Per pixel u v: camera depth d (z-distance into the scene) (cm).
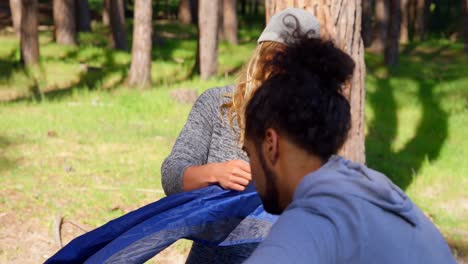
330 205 130
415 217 139
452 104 1662
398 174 1001
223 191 218
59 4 2492
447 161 1117
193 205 215
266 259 118
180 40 3058
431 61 2820
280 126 137
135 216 212
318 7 471
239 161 217
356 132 548
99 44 2712
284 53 141
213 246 231
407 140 1300
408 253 134
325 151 139
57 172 852
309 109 135
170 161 236
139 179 848
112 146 1023
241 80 224
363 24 3089
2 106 1343
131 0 4772
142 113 1339
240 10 5350
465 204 886
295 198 137
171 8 4456
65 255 209
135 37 1744
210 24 1912
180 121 1300
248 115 142
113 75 1902
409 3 3834
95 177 845
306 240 123
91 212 716
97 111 1313
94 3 4247
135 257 206
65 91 1620
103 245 211
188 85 1766
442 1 4800
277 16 215
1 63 1969
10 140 1013
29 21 1938
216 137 244
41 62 2003
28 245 625
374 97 1706
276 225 129
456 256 695
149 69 1758
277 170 142
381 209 134
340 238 126
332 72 138
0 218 672
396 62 2523
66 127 1137
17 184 784
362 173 143
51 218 683
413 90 1873
